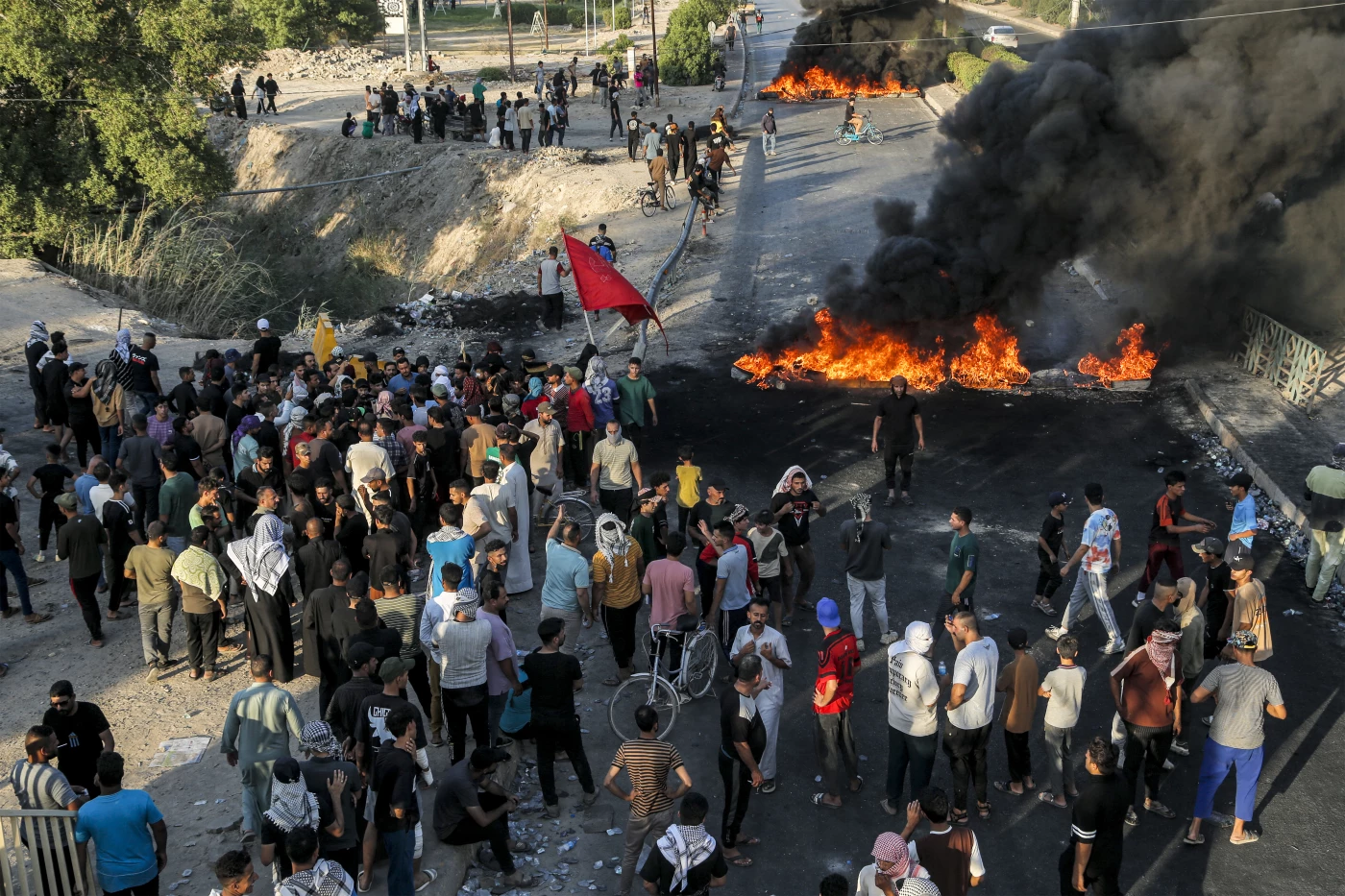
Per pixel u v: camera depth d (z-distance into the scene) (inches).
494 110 1772.9
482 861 329.7
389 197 1503.4
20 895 282.8
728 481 615.8
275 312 1213.7
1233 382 735.7
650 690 387.9
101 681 433.1
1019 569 515.5
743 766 324.5
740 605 418.6
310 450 476.7
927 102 1665.8
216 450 554.3
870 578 439.2
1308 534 523.5
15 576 474.3
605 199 1229.1
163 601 425.1
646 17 3036.4
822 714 352.8
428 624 353.4
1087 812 292.8
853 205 1175.0
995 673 342.0
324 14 2524.6
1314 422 664.4
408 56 2197.3
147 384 625.0
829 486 608.7
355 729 308.0
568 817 354.6
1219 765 332.5
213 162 1222.3
